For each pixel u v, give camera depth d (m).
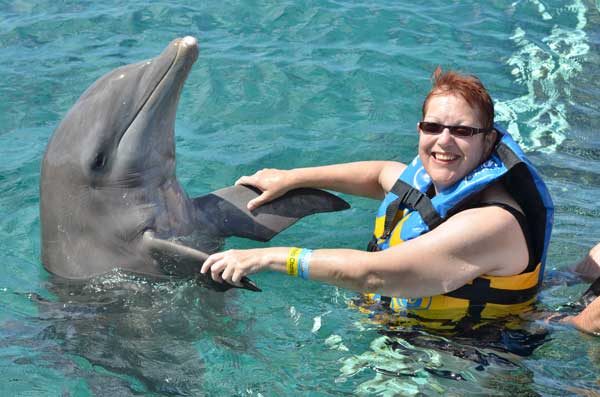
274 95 7.61
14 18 9.34
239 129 7.11
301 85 7.75
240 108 7.41
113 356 4.62
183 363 4.55
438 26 9.12
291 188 5.48
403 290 4.29
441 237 4.21
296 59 8.22
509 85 8.09
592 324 4.48
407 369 4.34
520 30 9.23
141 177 5.07
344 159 6.64
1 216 5.95
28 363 4.54
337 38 8.70
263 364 4.49
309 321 4.83
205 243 5.37
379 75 7.94
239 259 4.50
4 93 7.66
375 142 6.90
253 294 5.13
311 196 5.52
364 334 4.61
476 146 4.31
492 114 4.32
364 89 7.72
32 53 8.46
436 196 4.49
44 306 5.04
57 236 5.23
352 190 5.46
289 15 9.21
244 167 6.53
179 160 6.61
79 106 5.16
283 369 4.44
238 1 9.52
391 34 8.84
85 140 5.04
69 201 5.14
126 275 5.15
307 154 6.71
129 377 4.46
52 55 8.41
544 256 4.53
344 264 4.30
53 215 5.21
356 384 4.29
